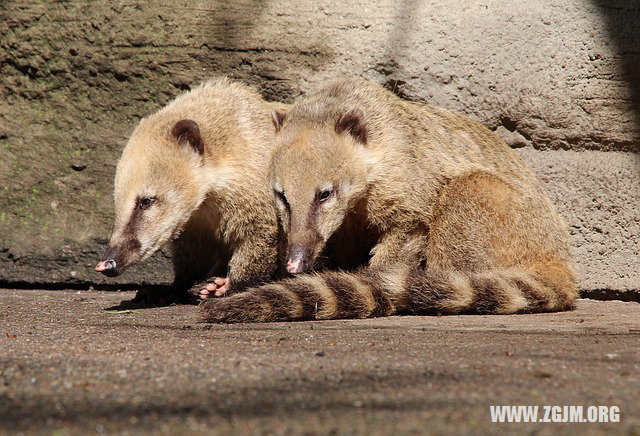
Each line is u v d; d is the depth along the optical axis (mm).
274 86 13469
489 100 13227
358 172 10844
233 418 4328
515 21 13227
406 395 4863
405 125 11453
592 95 13094
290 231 10477
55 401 4719
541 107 13164
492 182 11344
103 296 12992
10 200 13898
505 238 11164
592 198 13234
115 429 4117
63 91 13938
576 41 13117
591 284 13250
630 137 13133
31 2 13930
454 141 11852
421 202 11258
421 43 13266
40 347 7094
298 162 10648
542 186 12492
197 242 12406
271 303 9688
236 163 11766
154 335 8188
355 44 13344
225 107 12078
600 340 7586
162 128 11602
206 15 13648
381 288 10281
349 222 11453
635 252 13188
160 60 13672
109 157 13805
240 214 11797
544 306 10594
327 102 11398
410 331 8531
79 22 13805
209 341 7605
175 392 4953
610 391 5008
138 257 11039
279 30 13492
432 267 11422
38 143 13953
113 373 5574
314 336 8070
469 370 5695
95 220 13766
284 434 4016
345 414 4410
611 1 13141
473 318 9914
